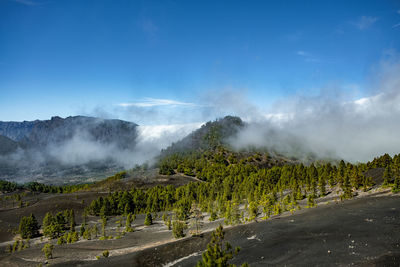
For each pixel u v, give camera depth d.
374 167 128.62
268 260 43.75
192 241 62.56
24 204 182.50
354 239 45.03
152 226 112.56
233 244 55.00
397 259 35.12
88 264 56.66
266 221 68.31
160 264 53.69
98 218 144.62
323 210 67.62
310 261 40.12
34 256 66.50
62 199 180.00
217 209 119.12
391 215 53.81
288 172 150.62
